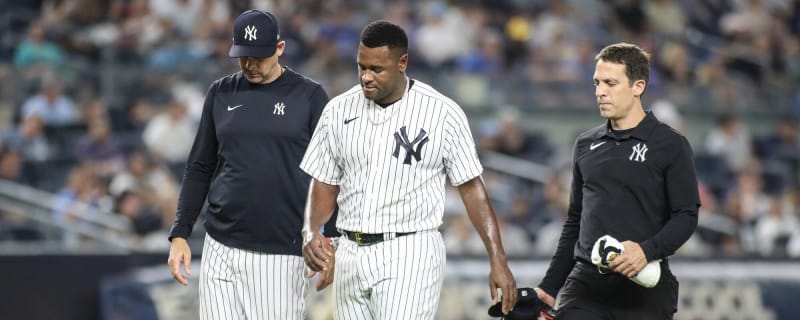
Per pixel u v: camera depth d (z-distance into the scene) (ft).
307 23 194.49
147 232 129.49
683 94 210.38
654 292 63.46
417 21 209.15
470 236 134.31
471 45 205.87
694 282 119.65
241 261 67.21
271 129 66.39
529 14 218.59
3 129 160.35
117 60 177.99
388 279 60.85
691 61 223.71
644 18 227.61
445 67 201.26
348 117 61.87
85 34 182.60
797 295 120.16
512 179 170.40
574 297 64.64
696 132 209.46
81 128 166.09
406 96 61.36
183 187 68.90
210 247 67.97
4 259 113.09
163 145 158.10
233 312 67.62
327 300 109.09
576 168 65.36
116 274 115.03
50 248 123.85
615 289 63.52
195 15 187.83
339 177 63.46
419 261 61.00
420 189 61.21
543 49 209.77
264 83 67.36
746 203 175.83
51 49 174.29
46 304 113.39
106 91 175.83
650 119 63.05
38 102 164.96
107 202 136.46
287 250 67.56
